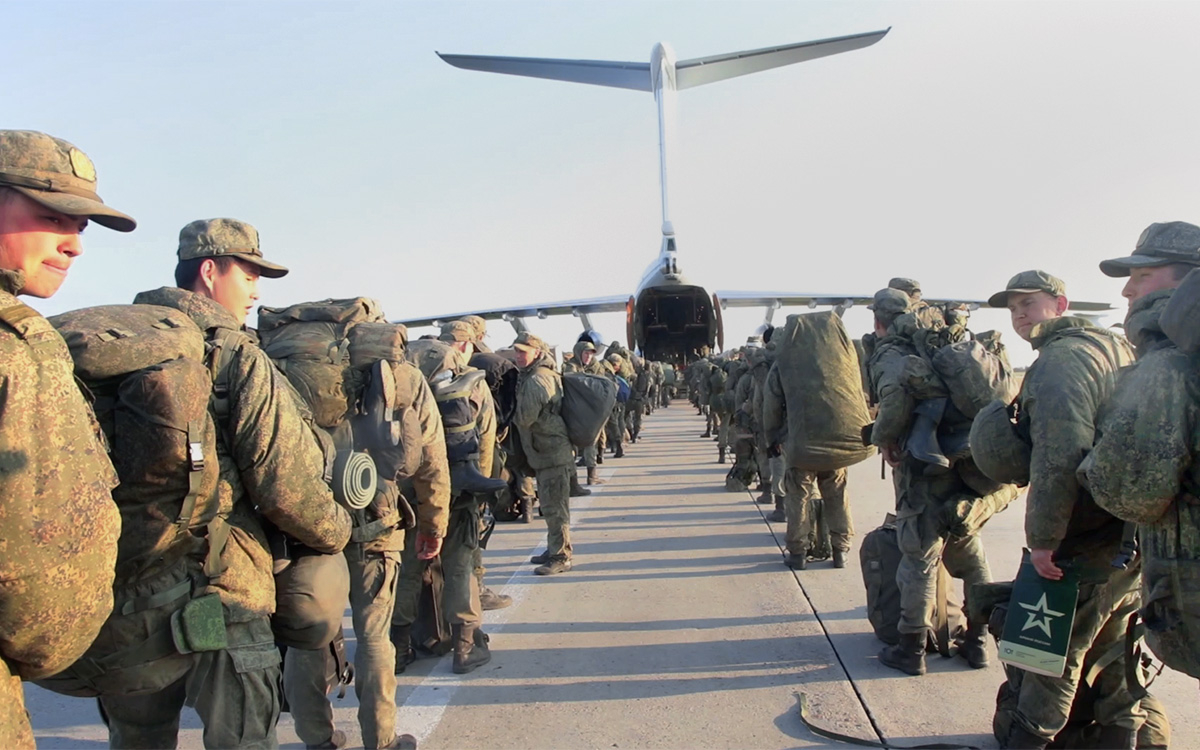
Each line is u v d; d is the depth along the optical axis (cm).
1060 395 287
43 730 401
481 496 472
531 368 659
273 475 230
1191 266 276
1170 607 235
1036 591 301
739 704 406
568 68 3119
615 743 365
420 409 353
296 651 341
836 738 361
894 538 459
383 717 346
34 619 159
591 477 1241
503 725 389
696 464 1476
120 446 206
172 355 215
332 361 321
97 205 193
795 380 618
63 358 170
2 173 181
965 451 398
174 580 218
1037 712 313
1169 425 225
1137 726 317
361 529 332
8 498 154
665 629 529
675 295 2705
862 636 500
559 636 523
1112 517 291
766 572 664
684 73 3097
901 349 439
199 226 276
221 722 226
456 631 460
